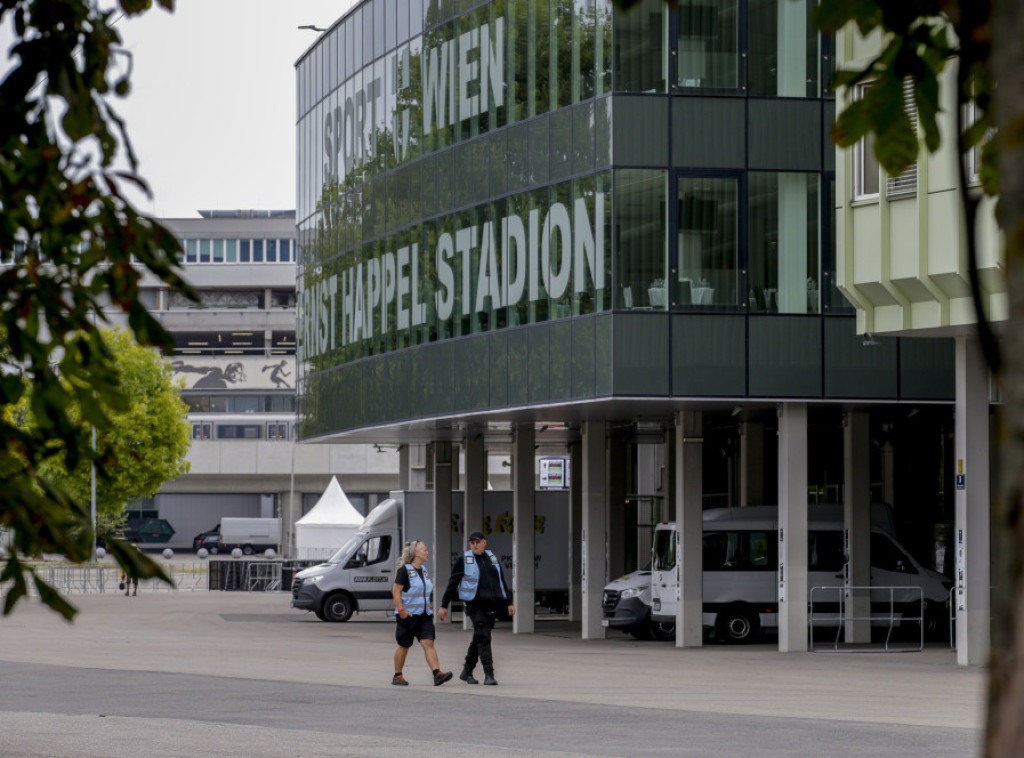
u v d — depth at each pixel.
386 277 45.28
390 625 47.62
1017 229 2.24
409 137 43.75
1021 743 2.17
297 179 55.34
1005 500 2.25
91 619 48.88
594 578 40.75
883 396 34.19
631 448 56.00
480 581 24.77
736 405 35.34
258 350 147.00
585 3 35.19
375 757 15.47
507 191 38.38
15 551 4.18
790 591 34.59
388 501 50.44
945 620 38.28
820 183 34.41
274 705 21.41
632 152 34.22
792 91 34.53
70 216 4.61
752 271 34.19
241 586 74.31
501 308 38.59
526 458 43.94
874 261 29.34
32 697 22.59
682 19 34.34
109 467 4.84
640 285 34.03
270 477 122.69
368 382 46.66
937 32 3.89
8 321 4.68
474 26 40.12
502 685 25.08
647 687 24.95
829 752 16.17
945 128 17.56
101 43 4.70
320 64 51.78
